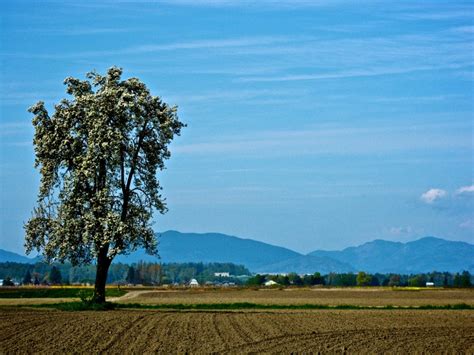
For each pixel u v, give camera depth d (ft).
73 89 323.57
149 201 320.70
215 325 249.14
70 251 311.47
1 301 460.14
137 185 318.24
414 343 208.64
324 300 517.14
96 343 195.52
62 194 309.22
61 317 274.16
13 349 183.21
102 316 280.31
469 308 390.42
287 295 635.66
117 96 313.12
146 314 294.46
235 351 183.52
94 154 305.12
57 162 315.37
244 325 250.98
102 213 304.50
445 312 345.31
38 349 183.32
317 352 185.16
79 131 311.88
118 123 311.88
